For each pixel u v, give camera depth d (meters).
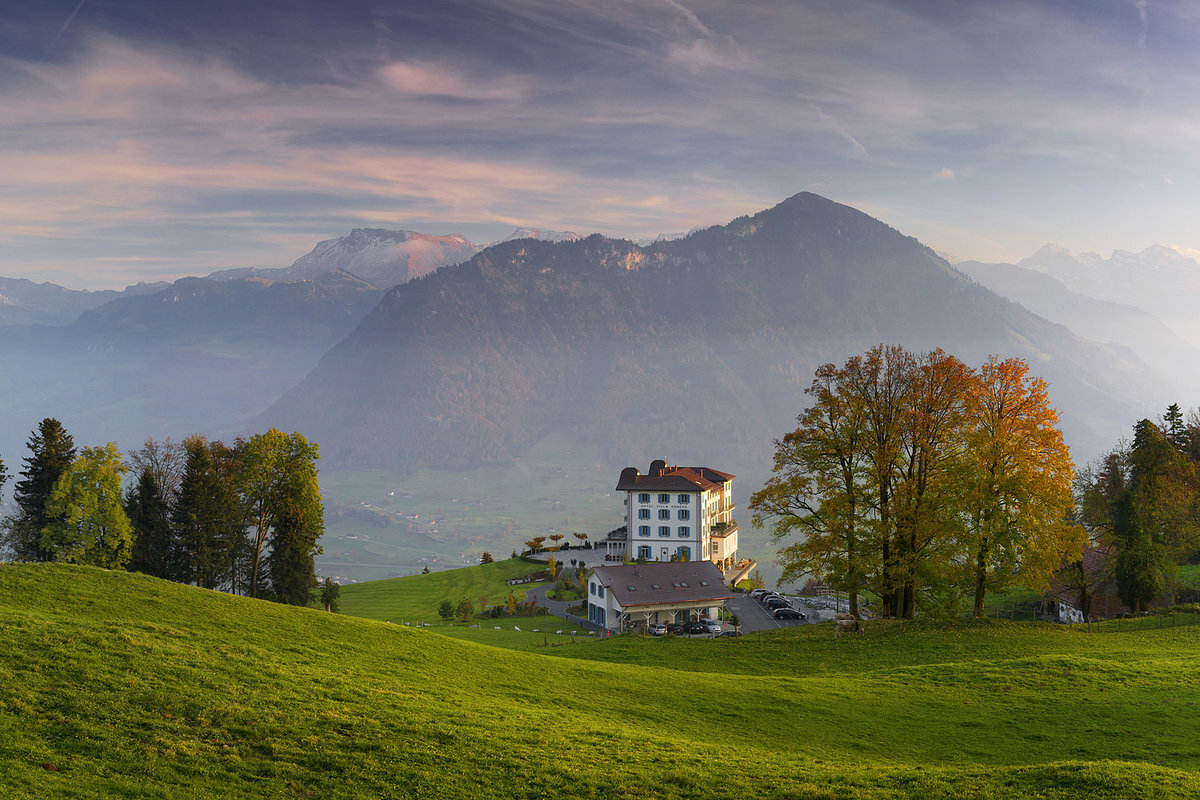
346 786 20.14
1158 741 27.41
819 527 50.59
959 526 47.22
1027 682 34.94
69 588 34.72
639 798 20.70
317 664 30.27
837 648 45.09
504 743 23.83
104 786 18.20
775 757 25.16
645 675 35.94
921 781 21.86
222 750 21.06
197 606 35.44
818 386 50.56
